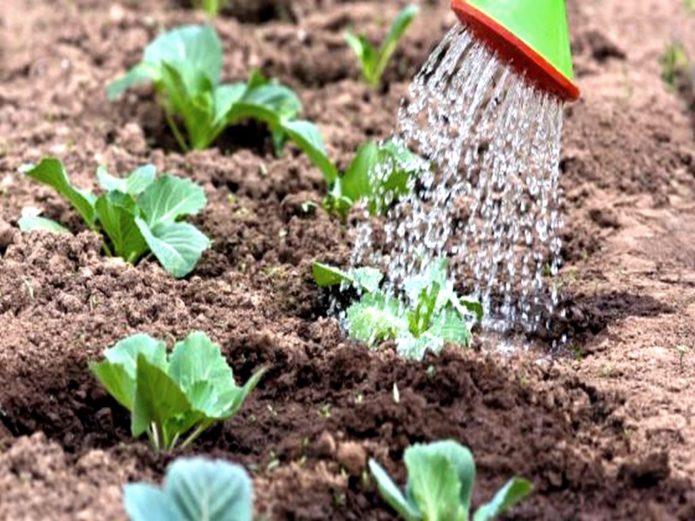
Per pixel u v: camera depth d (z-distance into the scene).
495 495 3.74
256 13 7.55
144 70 6.07
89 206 5.07
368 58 6.59
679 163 6.00
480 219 5.30
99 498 3.66
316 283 4.88
